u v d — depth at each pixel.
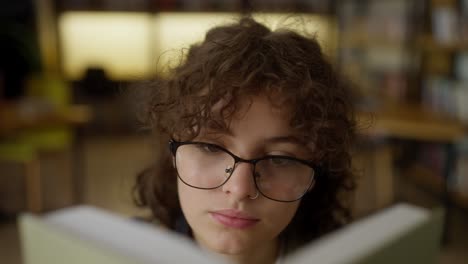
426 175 4.27
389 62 5.16
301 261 0.41
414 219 0.49
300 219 0.92
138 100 0.96
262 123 0.64
